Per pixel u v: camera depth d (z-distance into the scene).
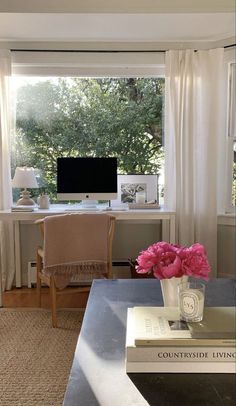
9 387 1.98
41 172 3.87
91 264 2.83
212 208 3.52
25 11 2.85
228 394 0.98
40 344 2.47
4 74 3.47
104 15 2.91
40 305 3.20
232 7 2.87
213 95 3.44
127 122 3.84
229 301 1.64
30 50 3.55
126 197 3.68
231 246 3.66
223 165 3.64
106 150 3.86
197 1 2.86
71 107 3.82
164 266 1.39
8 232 3.63
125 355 1.17
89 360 1.16
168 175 3.58
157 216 3.27
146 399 0.96
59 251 2.76
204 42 3.54
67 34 3.35
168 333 1.11
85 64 3.60
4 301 3.32
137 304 1.62
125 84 3.80
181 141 3.49
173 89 3.47
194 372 1.07
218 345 1.06
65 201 3.88
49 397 1.89
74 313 3.02
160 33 3.33
